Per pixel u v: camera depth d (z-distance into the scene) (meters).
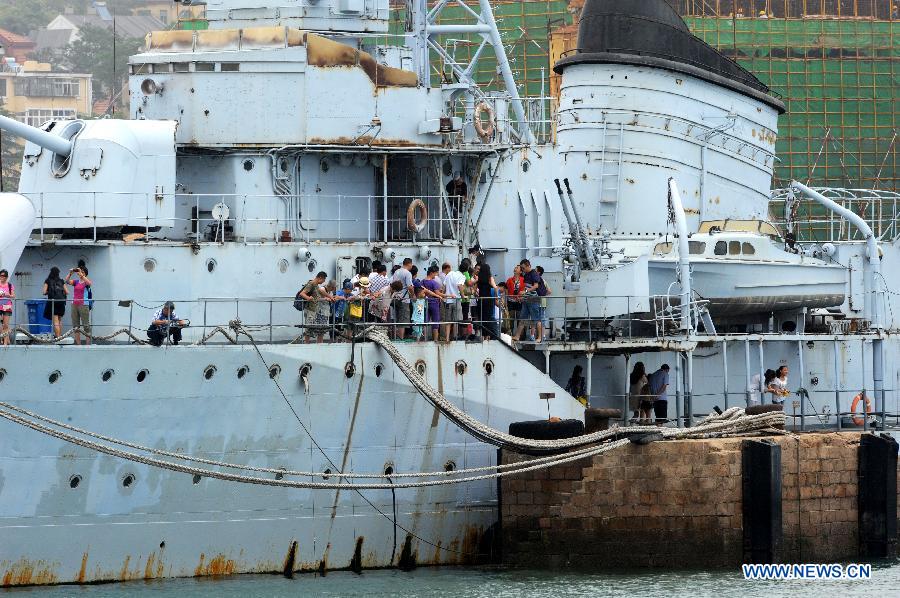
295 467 104.25
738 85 158.25
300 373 103.50
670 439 109.12
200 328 108.12
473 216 124.38
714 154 157.38
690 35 156.88
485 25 136.62
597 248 131.50
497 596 99.50
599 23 155.25
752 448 109.12
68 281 102.81
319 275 107.19
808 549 113.44
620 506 107.00
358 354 105.44
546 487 106.69
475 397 111.00
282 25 122.12
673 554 107.62
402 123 118.00
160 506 100.31
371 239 119.25
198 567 102.19
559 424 106.88
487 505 111.19
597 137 154.50
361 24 124.38
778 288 135.62
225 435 101.81
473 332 113.19
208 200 114.69
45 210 107.19
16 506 96.25
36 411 96.06
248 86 114.62
